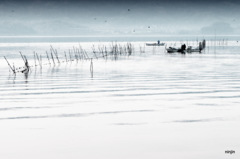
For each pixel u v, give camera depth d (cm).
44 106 5106
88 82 7569
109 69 10312
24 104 5244
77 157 3092
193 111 4747
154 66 11156
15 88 6800
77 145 3372
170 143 3422
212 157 3094
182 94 6028
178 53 18275
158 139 3541
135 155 3139
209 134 3697
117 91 6369
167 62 12700
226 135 3662
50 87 6900
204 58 14562
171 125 4044
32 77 8569
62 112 4716
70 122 4197
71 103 5322
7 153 3172
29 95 6009
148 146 3347
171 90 6444
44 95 6009
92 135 3678
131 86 6950
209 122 4166
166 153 3178
